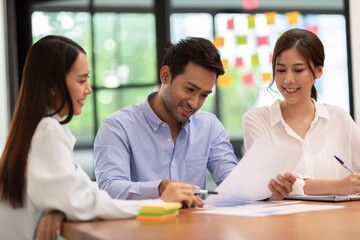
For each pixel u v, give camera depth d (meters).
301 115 2.29
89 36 4.73
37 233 1.41
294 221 1.29
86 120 4.67
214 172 2.21
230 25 6.97
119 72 4.79
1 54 4.48
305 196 1.84
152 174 2.10
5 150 1.53
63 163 1.44
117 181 1.88
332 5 8.75
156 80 4.80
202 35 8.43
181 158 2.16
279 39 2.20
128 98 4.79
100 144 2.05
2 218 1.50
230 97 9.70
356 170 2.30
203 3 8.44
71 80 1.55
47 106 1.53
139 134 2.10
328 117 2.28
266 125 2.32
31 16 4.61
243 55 7.04
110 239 1.09
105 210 1.40
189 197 1.56
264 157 1.70
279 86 2.20
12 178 1.49
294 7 8.71
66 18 4.69
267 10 8.60
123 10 4.83
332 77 7.48
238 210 1.55
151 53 4.84
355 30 5.07
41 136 1.46
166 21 4.85
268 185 1.81
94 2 4.74
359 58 5.08
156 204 1.41
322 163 2.23
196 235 1.10
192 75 1.90
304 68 2.14
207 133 2.23
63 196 1.39
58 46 1.55
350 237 1.05
